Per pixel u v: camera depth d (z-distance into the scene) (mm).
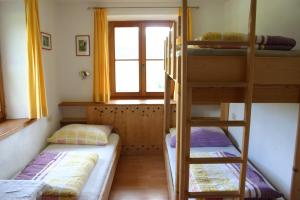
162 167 3521
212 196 1713
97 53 3762
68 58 3871
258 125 2684
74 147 3168
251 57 1503
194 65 1545
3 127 2475
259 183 2105
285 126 2164
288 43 1649
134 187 2973
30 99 2750
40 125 3121
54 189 1964
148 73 4180
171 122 3811
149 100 4074
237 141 3295
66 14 3768
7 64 2764
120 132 3893
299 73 1573
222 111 3664
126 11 3748
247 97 1546
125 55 4129
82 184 2162
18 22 2725
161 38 4086
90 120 3828
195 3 3770
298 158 1770
